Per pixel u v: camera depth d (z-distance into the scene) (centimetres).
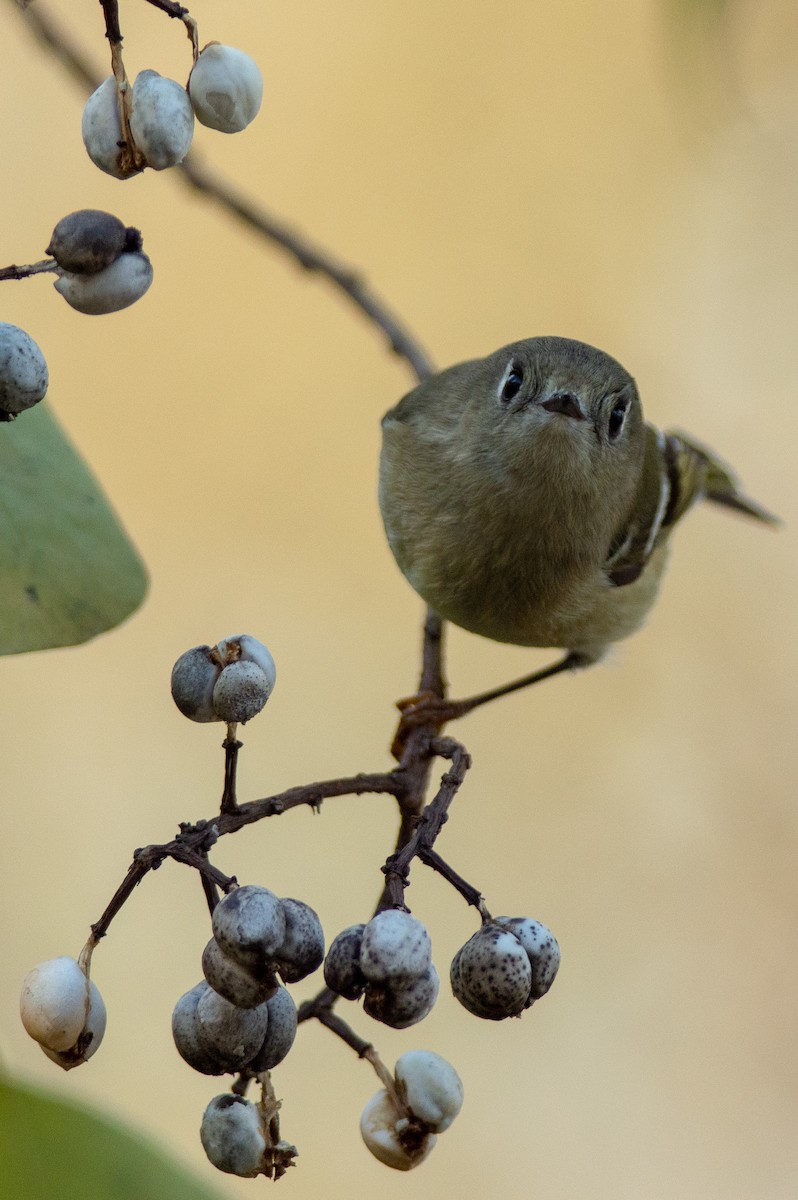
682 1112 931
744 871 994
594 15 1112
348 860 935
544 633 625
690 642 1071
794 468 1107
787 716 1041
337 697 1009
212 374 1060
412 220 1110
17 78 987
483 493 566
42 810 927
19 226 1011
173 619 1011
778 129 1068
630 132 1111
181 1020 296
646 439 680
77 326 1034
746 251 1102
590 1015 951
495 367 576
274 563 1041
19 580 375
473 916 948
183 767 955
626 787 1015
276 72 1095
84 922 888
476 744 1008
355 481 1063
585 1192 894
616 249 1120
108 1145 288
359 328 1082
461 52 1112
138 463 1042
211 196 642
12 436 396
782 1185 912
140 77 288
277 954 282
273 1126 304
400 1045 896
